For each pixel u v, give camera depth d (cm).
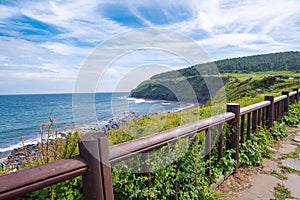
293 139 431
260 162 304
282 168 296
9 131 1452
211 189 229
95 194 112
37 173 90
